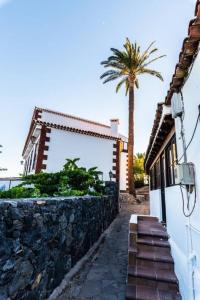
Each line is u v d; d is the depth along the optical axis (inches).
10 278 93.4
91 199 264.8
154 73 759.7
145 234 215.5
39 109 713.0
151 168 431.2
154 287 155.6
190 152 135.1
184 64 131.6
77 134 619.2
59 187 268.1
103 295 156.0
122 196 651.5
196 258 120.6
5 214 89.9
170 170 221.8
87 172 332.8
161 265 175.0
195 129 123.6
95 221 286.4
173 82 149.7
